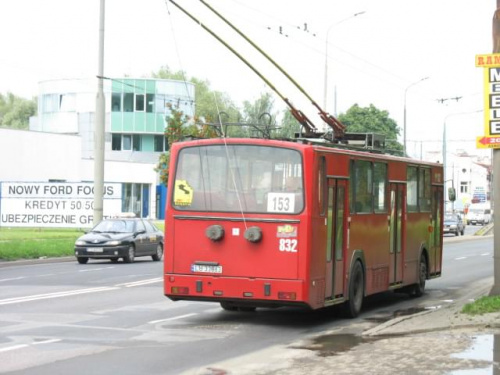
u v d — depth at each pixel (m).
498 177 15.73
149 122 82.38
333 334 13.41
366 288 16.44
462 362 10.17
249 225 14.05
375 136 18.27
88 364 10.42
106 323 14.26
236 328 14.05
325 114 16.55
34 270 26.95
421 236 20.20
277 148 14.06
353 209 15.72
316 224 14.07
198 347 11.94
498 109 15.56
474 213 102.75
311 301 13.91
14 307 16.31
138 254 31.66
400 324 13.80
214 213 14.27
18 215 46.97
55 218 46.56
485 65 15.62
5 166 60.81
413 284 19.94
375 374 9.62
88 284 21.62
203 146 14.52
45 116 85.19
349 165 15.54
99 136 34.50
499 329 12.82
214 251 14.26
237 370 10.09
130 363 10.55
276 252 13.91
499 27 15.60
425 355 10.71
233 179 14.27
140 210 74.12
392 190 18.03
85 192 46.28
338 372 9.79
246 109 77.81
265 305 14.33
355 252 15.80
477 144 15.71
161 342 12.34
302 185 13.88
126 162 72.00
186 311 16.16
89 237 30.78
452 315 14.48
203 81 100.62
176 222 14.52
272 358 10.95
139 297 18.45
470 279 25.50
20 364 10.34
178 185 14.59
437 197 21.69
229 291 14.13
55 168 65.25
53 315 15.16
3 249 31.05
